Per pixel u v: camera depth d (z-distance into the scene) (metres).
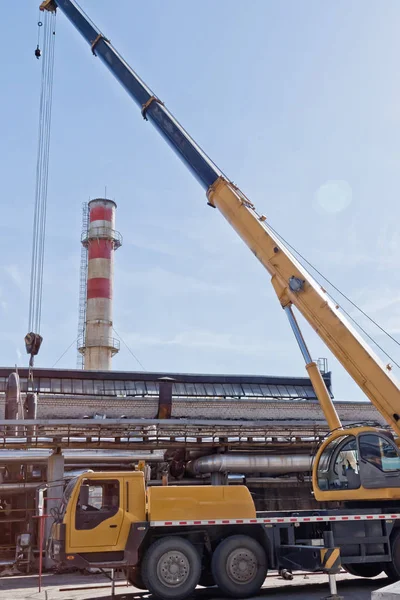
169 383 36.31
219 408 39.12
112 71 20.59
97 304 58.19
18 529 25.09
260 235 15.73
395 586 6.94
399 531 13.27
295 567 12.11
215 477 22.91
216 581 12.00
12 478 25.36
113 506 12.03
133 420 22.59
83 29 21.67
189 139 18.12
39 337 26.28
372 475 13.29
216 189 16.89
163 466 25.22
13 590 14.84
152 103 19.23
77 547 11.65
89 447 21.73
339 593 12.20
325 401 14.95
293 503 25.91
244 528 12.67
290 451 23.98
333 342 13.93
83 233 62.25
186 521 12.09
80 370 38.25
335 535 12.92
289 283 14.70
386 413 13.20
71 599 12.65
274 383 42.47
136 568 12.71
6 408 29.45
